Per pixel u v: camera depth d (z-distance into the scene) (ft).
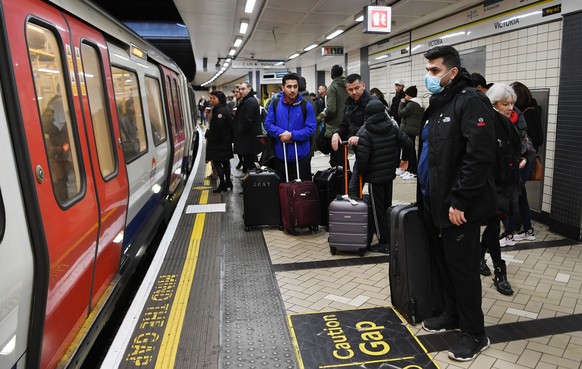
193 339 10.15
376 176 15.70
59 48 8.59
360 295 12.63
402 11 28.78
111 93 11.95
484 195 9.23
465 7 27.27
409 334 10.47
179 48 54.49
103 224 10.04
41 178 6.89
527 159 15.53
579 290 12.83
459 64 9.40
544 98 19.69
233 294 12.62
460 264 9.56
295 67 79.71
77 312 8.52
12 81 6.28
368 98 17.24
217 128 26.61
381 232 16.34
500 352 9.79
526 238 17.28
